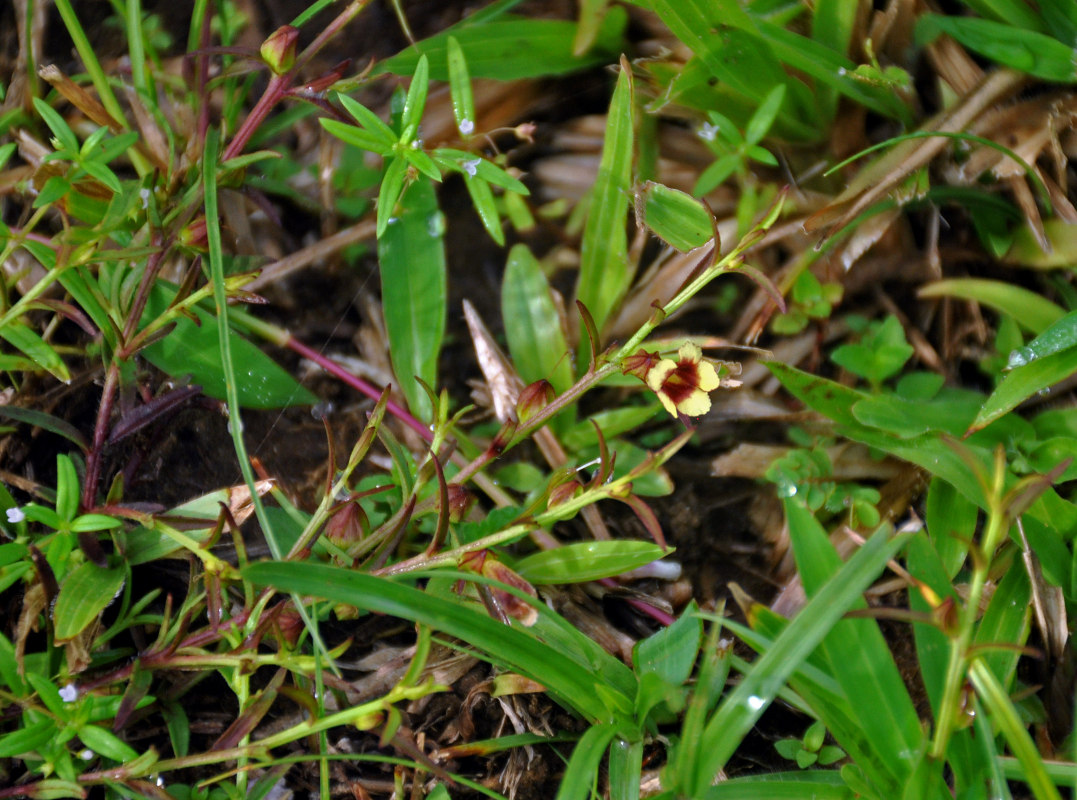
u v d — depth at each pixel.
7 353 0.32
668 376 0.27
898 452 0.30
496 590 0.27
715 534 0.32
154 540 0.28
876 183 0.32
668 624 0.31
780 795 0.27
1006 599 0.29
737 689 0.26
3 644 0.27
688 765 0.26
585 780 0.27
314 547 0.29
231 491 0.29
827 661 0.28
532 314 0.32
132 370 0.28
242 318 0.32
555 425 0.32
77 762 0.28
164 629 0.27
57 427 0.28
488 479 0.31
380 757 0.27
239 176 0.30
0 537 0.29
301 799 0.29
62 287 0.32
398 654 0.30
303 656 0.27
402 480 0.28
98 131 0.29
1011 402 0.30
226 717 0.29
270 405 0.32
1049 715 0.30
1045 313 0.32
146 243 0.30
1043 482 0.25
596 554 0.29
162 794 0.27
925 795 0.26
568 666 0.27
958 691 0.25
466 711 0.30
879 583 0.31
